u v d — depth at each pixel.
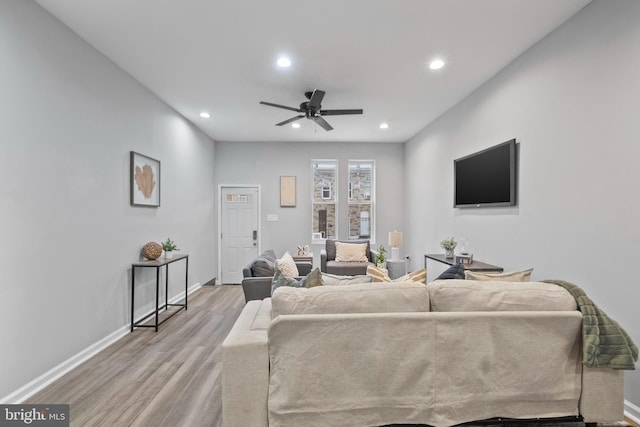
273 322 1.70
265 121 5.14
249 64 3.20
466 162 4.02
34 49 2.29
